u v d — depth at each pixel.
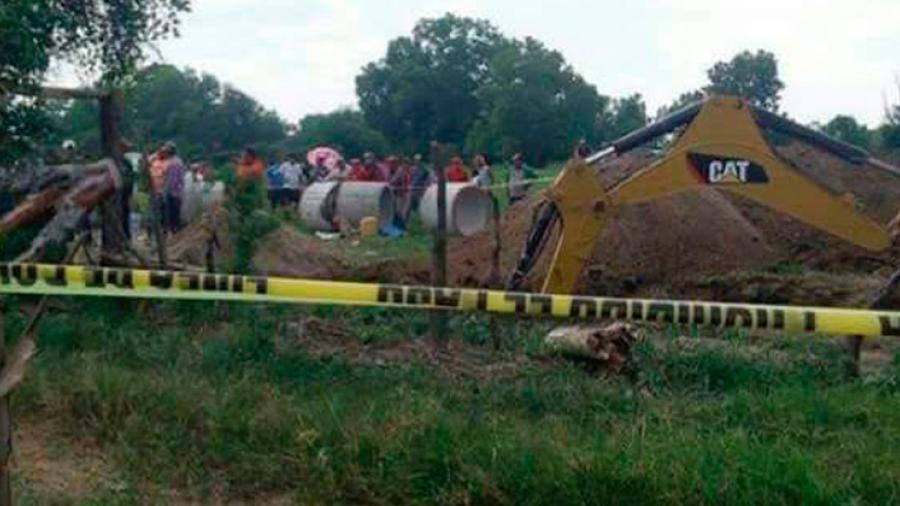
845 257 15.85
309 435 6.99
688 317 5.88
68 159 11.88
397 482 6.59
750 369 9.27
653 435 7.09
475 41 59.00
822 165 19.50
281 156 34.09
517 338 10.16
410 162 27.27
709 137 11.73
